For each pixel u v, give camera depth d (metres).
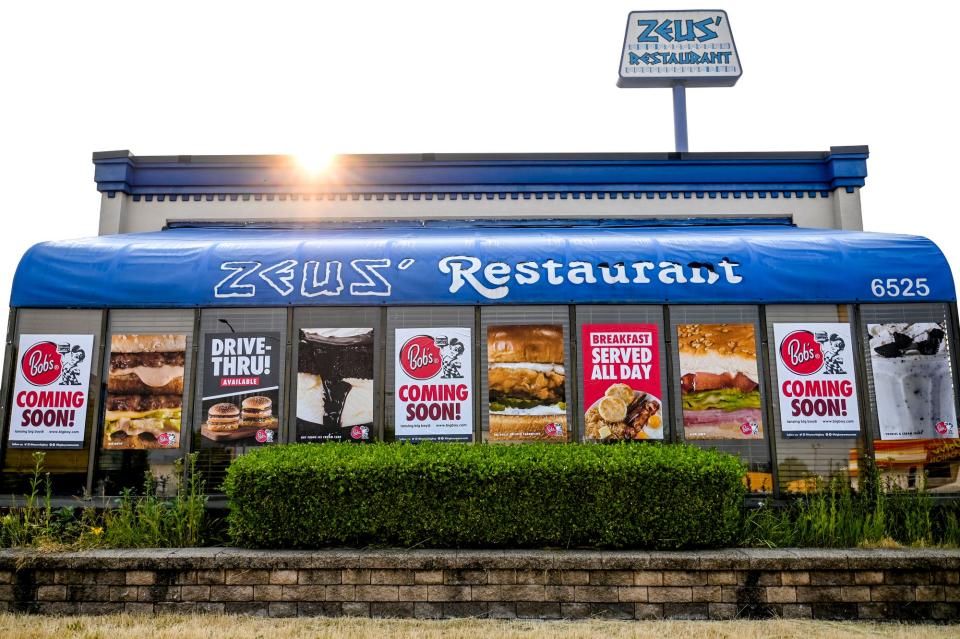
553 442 9.80
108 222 12.63
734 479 8.01
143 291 10.02
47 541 8.25
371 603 7.34
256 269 10.16
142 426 9.79
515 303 10.06
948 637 6.72
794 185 13.10
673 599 7.33
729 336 10.08
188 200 12.89
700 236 10.77
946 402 9.88
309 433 9.81
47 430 9.73
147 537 8.34
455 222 12.84
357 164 13.00
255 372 9.93
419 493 7.90
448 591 7.34
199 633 6.60
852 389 9.91
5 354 9.87
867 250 10.29
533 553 7.58
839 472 9.72
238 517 8.03
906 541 8.98
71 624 6.89
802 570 7.40
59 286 10.03
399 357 10.01
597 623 7.04
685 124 15.12
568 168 13.05
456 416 9.88
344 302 10.05
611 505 7.87
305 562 7.39
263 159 12.98
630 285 10.11
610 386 9.95
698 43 15.23
